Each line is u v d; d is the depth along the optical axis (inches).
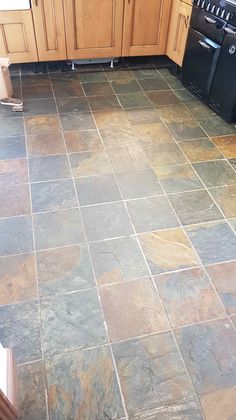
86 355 50.9
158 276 61.9
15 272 61.3
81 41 118.6
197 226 71.7
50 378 48.3
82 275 61.3
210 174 85.0
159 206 75.7
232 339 53.5
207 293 59.6
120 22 116.8
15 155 87.7
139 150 91.4
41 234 68.1
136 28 120.0
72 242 66.9
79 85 119.1
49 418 44.6
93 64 131.3
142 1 113.1
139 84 121.6
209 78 104.0
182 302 58.1
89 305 57.0
